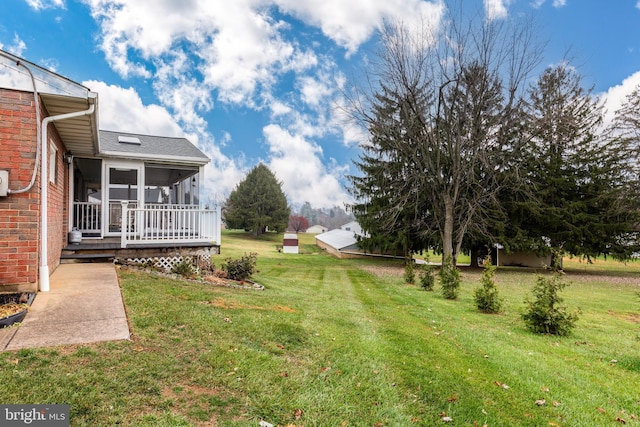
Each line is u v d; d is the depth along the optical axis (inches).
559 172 711.7
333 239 1229.1
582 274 725.9
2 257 188.4
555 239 713.6
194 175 446.3
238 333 169.5
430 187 645.3
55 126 259.8
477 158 619.2
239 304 234.2
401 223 776.9
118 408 98.2
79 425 90.0
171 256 359.3
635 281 605.9
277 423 102.5
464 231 631.8
